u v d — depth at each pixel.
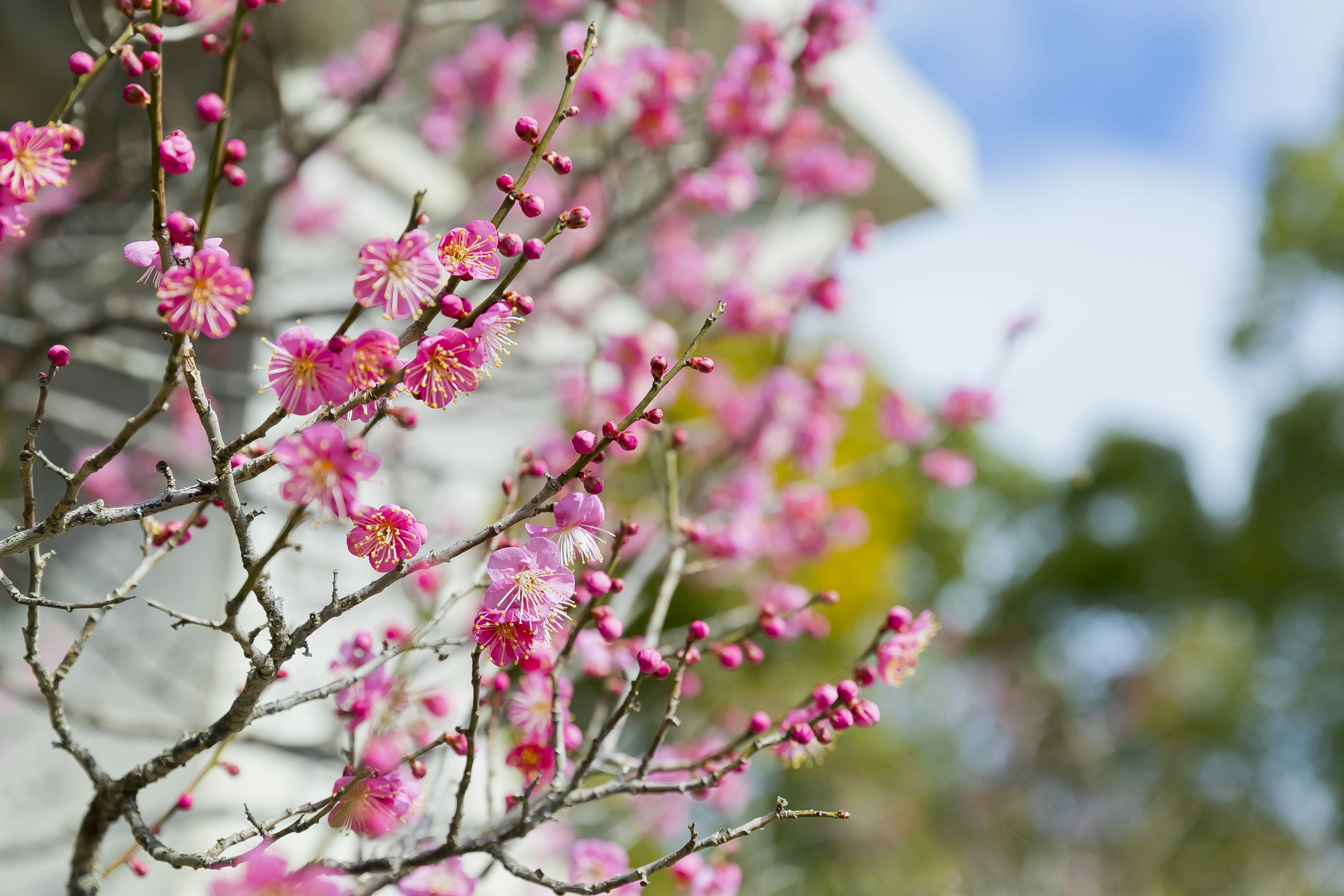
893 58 8.20
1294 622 15.45
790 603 3.16
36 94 4.89
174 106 4.03
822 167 4.55
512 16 4.63
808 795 8.05
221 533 4.24
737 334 4.09
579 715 3.76
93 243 4.11
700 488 3.53
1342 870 12.30
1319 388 14.99
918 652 1.87
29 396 3.70
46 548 4.16
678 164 3.71
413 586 2.49
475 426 5.15
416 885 1.68
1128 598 16.70
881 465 3.85
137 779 1.52
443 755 1.97
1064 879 10.29
